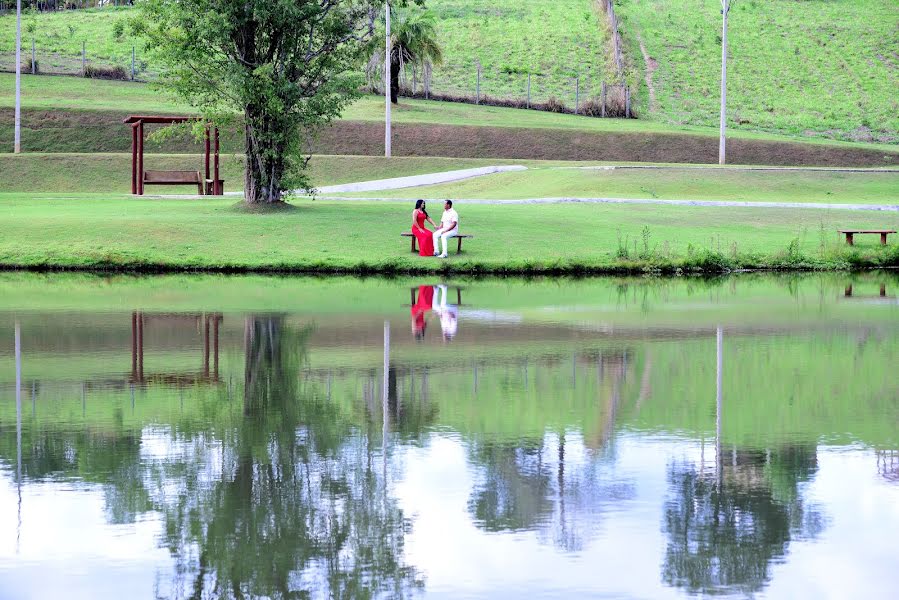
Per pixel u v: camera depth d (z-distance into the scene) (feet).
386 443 34.22
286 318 64.90
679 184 148.15
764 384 44.11
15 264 96.22
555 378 45.29
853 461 32.14
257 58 111.96
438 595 22.34
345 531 26.11
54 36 316.81
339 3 117.60
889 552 24.71
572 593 22.38
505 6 362.33
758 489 29.30
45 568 23.85
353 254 98.32
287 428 36.22
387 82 190.08
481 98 267.59
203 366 48.06
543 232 107.65
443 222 96.89
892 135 257.14
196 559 24.32
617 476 30.60
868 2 377.71
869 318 66.13
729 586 22.76
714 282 91.04
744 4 371.15
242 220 109.40
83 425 36.60
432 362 49.32
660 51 320.70
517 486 29.66
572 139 217.56
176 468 31.32
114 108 224.12
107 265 96.17
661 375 46.19
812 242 109.50
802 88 298.15
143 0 110.32
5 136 210.18
